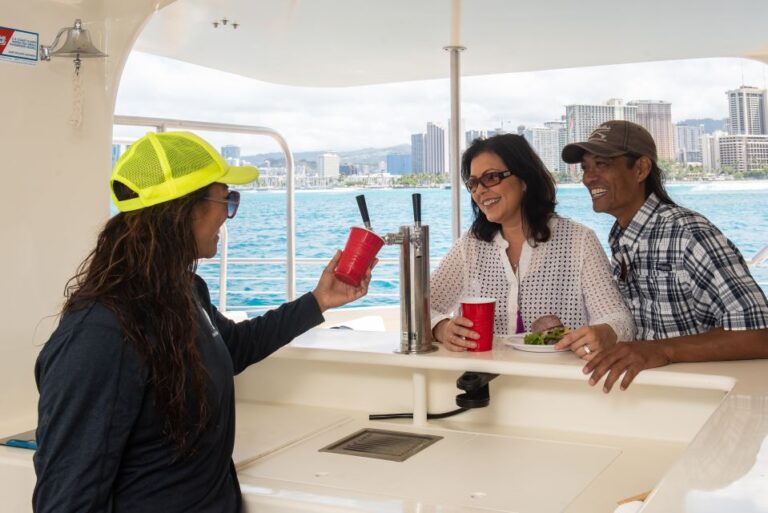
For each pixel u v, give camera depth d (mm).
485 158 2127
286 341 1673
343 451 1605
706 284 1861
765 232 24484
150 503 1183
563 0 3383
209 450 1249
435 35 4016
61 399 1080
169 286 1180
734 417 1194
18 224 1866
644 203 2068
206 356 1264
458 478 1418
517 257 2197
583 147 2127
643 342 1660
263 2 3365
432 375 1867
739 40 4223
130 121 3564
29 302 1894
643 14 3654
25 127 1874
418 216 1810
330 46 4254
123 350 1113
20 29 1851
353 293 1716
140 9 2061
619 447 1606
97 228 2043
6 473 1597
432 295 2256
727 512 764
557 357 1732
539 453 1568
